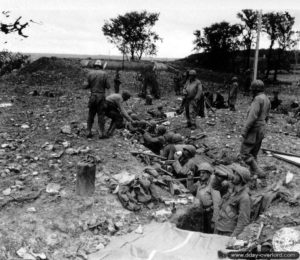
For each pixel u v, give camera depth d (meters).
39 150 8.75
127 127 11.18
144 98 22.39
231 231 6.19
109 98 9.93
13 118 11.87
